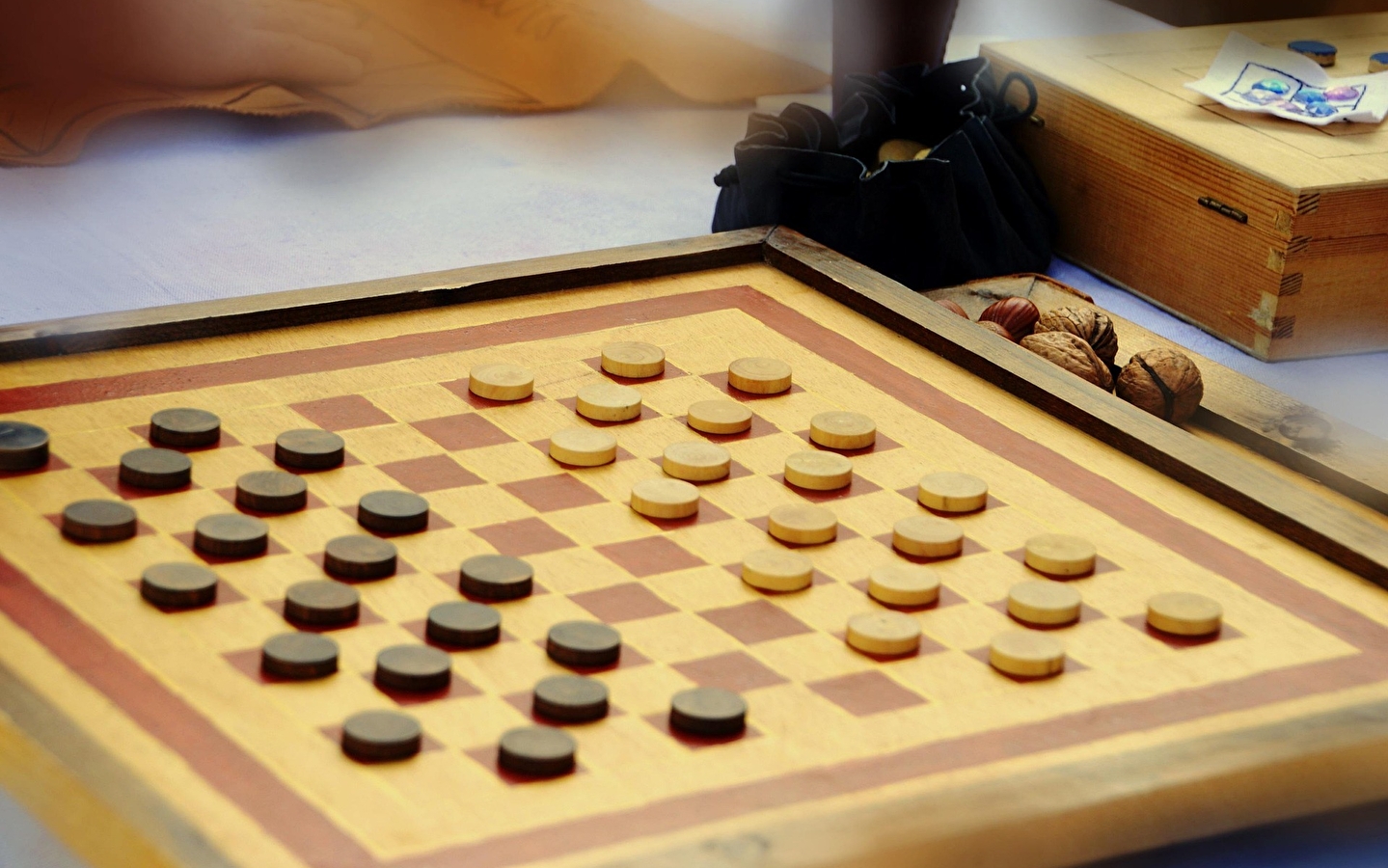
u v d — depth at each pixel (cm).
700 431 212
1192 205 247
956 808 181
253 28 284
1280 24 293
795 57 329
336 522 200
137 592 192
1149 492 209
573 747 182
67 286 240
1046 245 258
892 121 261
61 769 180
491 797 181
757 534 202
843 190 245
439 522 201
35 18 269
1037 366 220
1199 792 184
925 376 221
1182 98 257
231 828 178
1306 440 222
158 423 205
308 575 195
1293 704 190
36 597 191
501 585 194
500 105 296
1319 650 195
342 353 218
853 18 272
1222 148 245
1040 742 186
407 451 207
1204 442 212
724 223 254
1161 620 195
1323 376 241
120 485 201
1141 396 226
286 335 220
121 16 274
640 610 194
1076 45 275
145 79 276
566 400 214
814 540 201
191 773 181
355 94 289
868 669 191
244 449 206
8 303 237
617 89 311
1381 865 186
